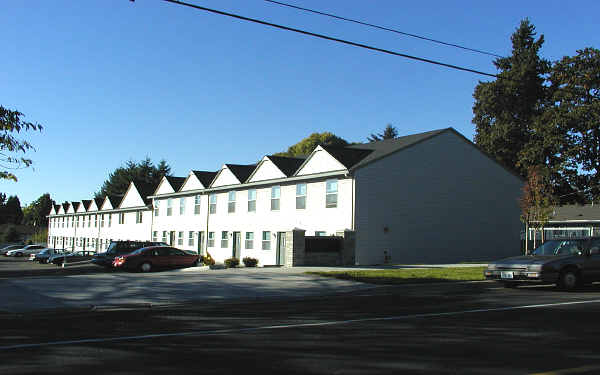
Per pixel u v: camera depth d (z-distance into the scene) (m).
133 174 84.69
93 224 66.44
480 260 31.98
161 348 7.77
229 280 17.73
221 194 40.22
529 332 8.94
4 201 141.88
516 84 49.97
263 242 34.94
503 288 16.14
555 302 12.69
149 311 11.98
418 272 20.33
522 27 54.16
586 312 11.08
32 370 6.50
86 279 17.73
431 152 30.77
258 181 35.12
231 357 7.19
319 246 25.55
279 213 33.62
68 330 9.37
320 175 29.81
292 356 7.25
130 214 56.16
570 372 6.36
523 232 35.91
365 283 16.97
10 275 30.12
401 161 29.56
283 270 21.58
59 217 81.06
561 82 43.41
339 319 10.44
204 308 12.53
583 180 42.78
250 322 10.16
